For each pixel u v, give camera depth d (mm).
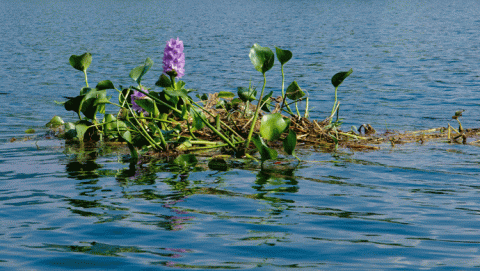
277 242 3654
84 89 6938
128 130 6738
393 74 14984
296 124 7312
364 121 8789
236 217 4129
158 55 20297
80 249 3529
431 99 11016
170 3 76312
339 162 5945
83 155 6234
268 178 5258
